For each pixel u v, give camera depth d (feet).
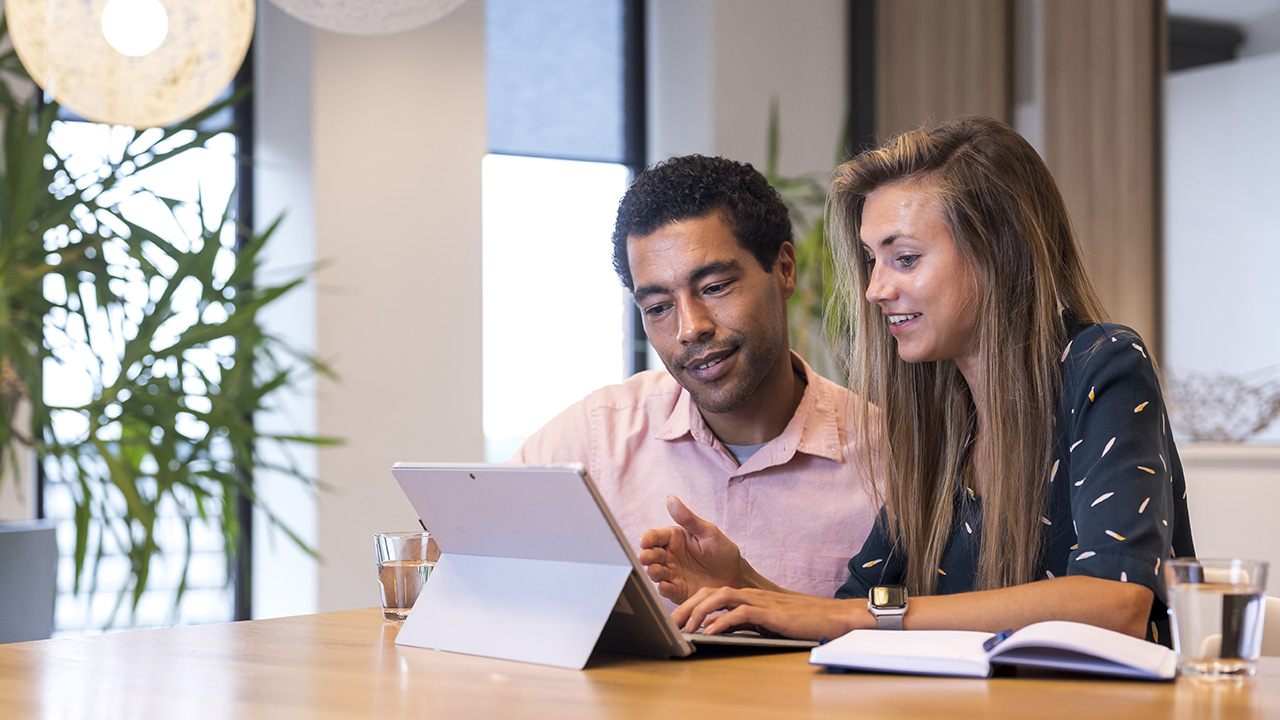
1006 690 2.96
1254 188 12.53
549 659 3.49
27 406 10.73
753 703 2.85
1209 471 11.18
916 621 3.67
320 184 11.94
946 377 4.82
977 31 14.57
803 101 15.24
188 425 11.07
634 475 5.82
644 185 5.02
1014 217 4.39
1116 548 3.68
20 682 3.26
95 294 9.43
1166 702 2.78
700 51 14.74
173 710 2.87
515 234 14.49
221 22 7.80
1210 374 12.75
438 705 2.90
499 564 3.84
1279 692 2.90
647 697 2.96
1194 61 12.97
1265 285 12.42
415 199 12.41
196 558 12.51
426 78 12.51
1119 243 13.39
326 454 11.89
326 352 11.91
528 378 14.47
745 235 4.94
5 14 7.51
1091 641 3.09
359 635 4.16
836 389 5.69
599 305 15.06
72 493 8.95
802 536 5.54
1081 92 13.71
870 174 4.62
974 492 4.68
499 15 14.53
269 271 12.23
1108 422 3.98
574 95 15.03
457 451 12.55
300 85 12.06
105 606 12.15
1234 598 3.04
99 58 7.51
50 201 9.04
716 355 4.97
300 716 2.79
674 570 4.17
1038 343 4.36
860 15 15.52
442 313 12.53
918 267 4.46
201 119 9.66
